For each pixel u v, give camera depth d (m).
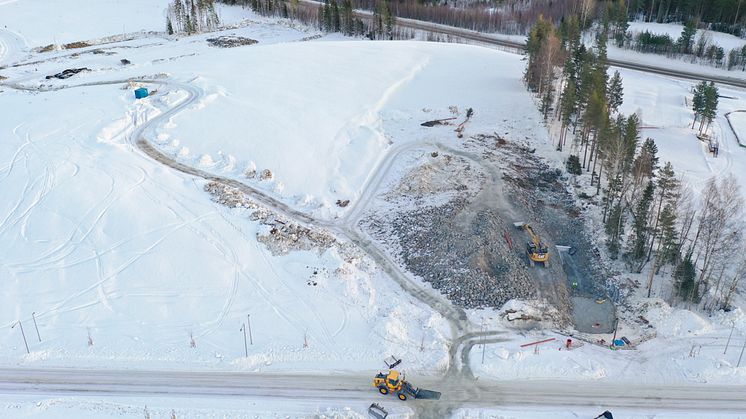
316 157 70.19
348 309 48.97
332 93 84.50
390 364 43.66
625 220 60.50
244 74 89.75
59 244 54.69
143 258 53.12
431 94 86.88
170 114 76.56
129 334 46.47
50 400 40.28
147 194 60.50
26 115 75.12
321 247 55.72
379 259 55.94
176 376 42.62
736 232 58.00
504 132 78.19
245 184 65.81
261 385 41.81
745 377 42.97
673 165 75.62
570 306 52.03
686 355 45.25
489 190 66.06
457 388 41.69
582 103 75.25
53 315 48.25
